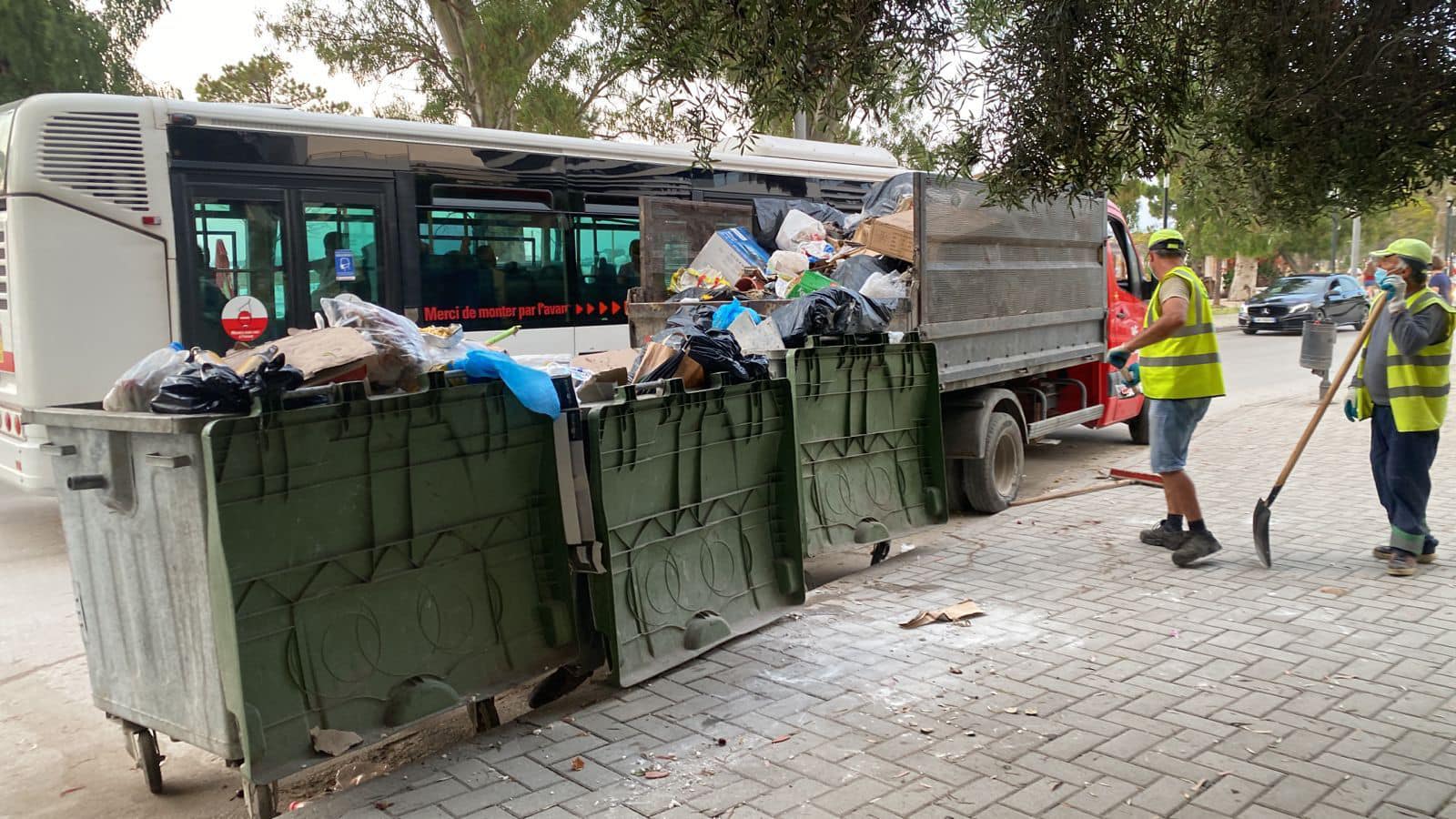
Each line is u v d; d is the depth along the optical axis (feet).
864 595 18.94
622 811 11.10
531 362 15.28
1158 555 21.11
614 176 34.09
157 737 13.98
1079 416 31.94
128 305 23.59
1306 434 19.72
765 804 11.12
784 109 12.03
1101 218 31.78
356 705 11.66
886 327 21.75
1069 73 12.85
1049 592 18.70
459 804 11.35
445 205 29.86
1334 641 15.69
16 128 22.26
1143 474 29.40
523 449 13.75
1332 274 99.71
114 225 23.39
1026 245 27.68
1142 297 36.35
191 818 12.09
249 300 25.63
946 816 10.73
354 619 11.70
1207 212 14.61
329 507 11.41
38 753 13.92
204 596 10.90
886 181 27.50
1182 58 12.94
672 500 15.72
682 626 15.74
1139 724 12.86
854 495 20.89
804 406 19.47
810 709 13.70
